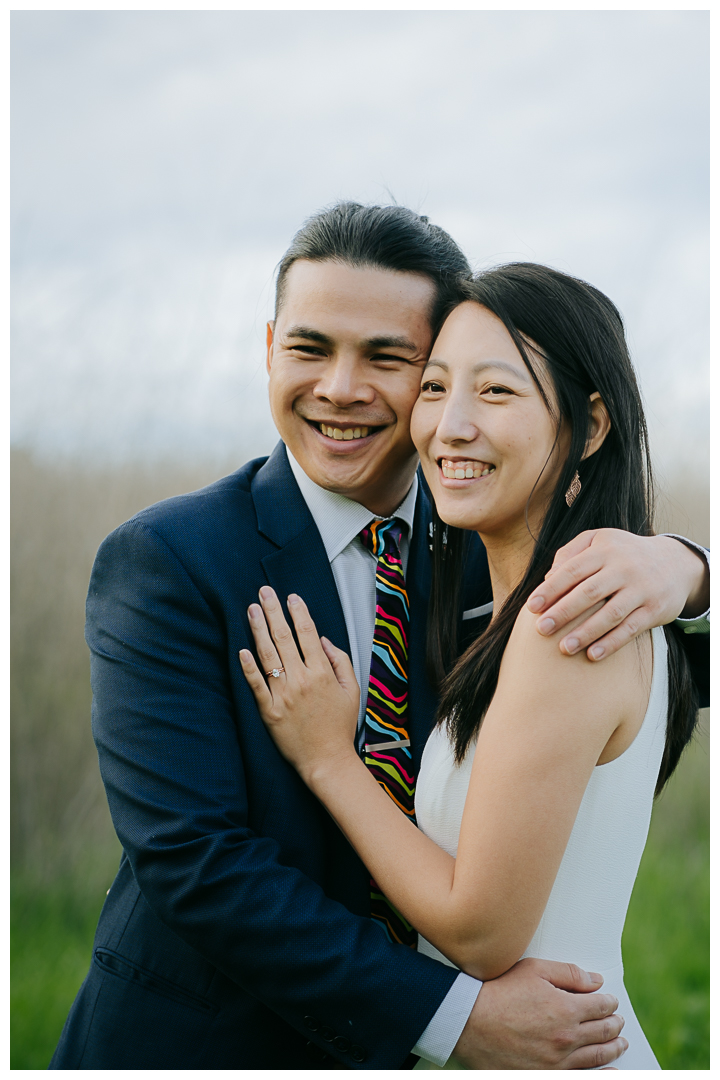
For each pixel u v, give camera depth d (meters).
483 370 1.42
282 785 1.48
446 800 1.47
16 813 4.07
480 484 1.43
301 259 1.59
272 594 1.52
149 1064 1.48
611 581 1.30
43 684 4.20
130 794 1.42
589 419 1.44
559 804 1.28
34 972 3.43
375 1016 1.33
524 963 1.38
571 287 1.44
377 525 1.68
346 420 1.58
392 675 1.60
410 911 1.37
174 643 1.46
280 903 1.35
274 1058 1.48
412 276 1.56
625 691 1.34
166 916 1.40
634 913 3.85
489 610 1.71
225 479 1.73
